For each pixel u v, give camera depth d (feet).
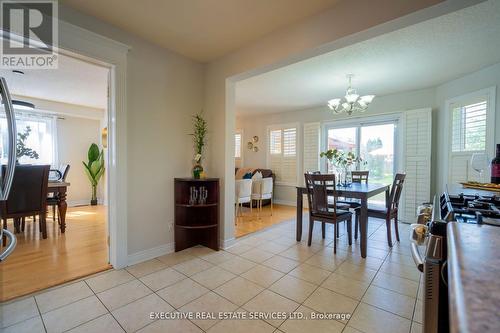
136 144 8.38
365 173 13.87
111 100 7.80
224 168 9.92
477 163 7.46
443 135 12.75
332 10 6.57
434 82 12.59
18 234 11.40
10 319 5.45
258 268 8.11
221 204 10.00
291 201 20.12
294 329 5.23
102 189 19.51
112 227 7.98
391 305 6.09
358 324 5.39
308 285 7.02
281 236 11.62
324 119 18.21
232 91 10.05
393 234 11.98
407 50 8.90
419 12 5.25
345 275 7.64
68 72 11.18
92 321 5.42
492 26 7.28
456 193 5.82
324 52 7.24
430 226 2.76
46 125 17.49
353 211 11.27
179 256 9.11
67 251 9.29
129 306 5.97
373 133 16.22
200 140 9.97
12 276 7.32
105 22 7.38
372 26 5.87
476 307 0.99
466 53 9.12
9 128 4.36
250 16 7.06
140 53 8.38
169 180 9.46
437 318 2.56
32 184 10.31
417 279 7.39
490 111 10.06
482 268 1.43
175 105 9.57
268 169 21.25
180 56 9.68
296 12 6.83
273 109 19.52
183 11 6.81
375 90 14.07
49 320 5.43
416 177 13.71
